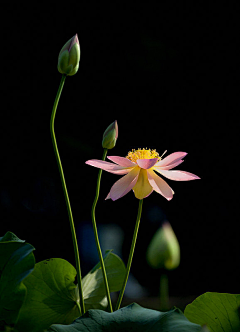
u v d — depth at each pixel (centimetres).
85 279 223
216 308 212
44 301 218
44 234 547
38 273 218
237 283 562
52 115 207
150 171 219
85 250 544
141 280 539
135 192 216
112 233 556
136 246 555
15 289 206
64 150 553
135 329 200
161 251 236
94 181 556
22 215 545
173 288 556
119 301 212
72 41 207
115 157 214
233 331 212
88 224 553
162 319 200
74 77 555
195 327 197
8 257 210
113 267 235
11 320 206
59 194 557
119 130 562
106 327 201
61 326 200
